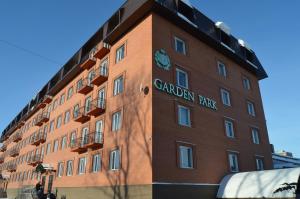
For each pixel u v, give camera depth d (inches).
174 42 782.5
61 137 1149.1
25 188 1342.3
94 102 895.7
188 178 649.6
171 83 716.7
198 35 862.5
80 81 1111.0
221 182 729.6
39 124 1480.1
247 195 639.8
